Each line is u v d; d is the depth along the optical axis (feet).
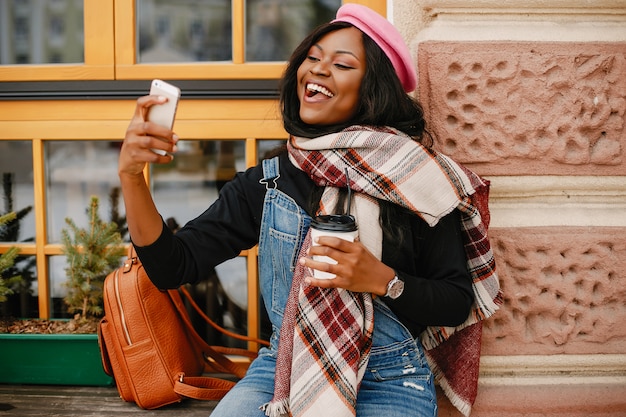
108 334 5.02
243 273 5.97
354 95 3.99
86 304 5.49
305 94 4.03
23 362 5.31
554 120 4.74
